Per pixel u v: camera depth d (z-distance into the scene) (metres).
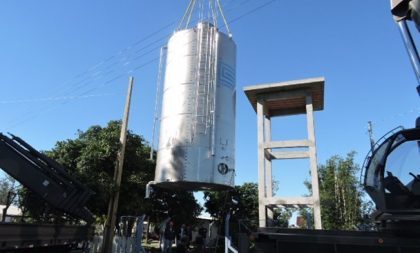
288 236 6.80
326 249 6.49
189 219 32.25
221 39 17.67
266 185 16.38
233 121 17.03
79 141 23.08
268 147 15.74
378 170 6.66
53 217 13.55
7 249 8.65
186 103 16.22
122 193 23.52
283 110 18.62
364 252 6.21
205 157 15.48
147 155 25.50
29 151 12.62
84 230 14.05
